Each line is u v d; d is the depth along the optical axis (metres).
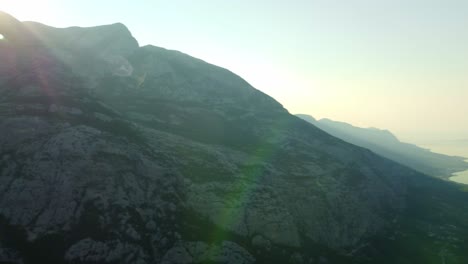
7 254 42.12
